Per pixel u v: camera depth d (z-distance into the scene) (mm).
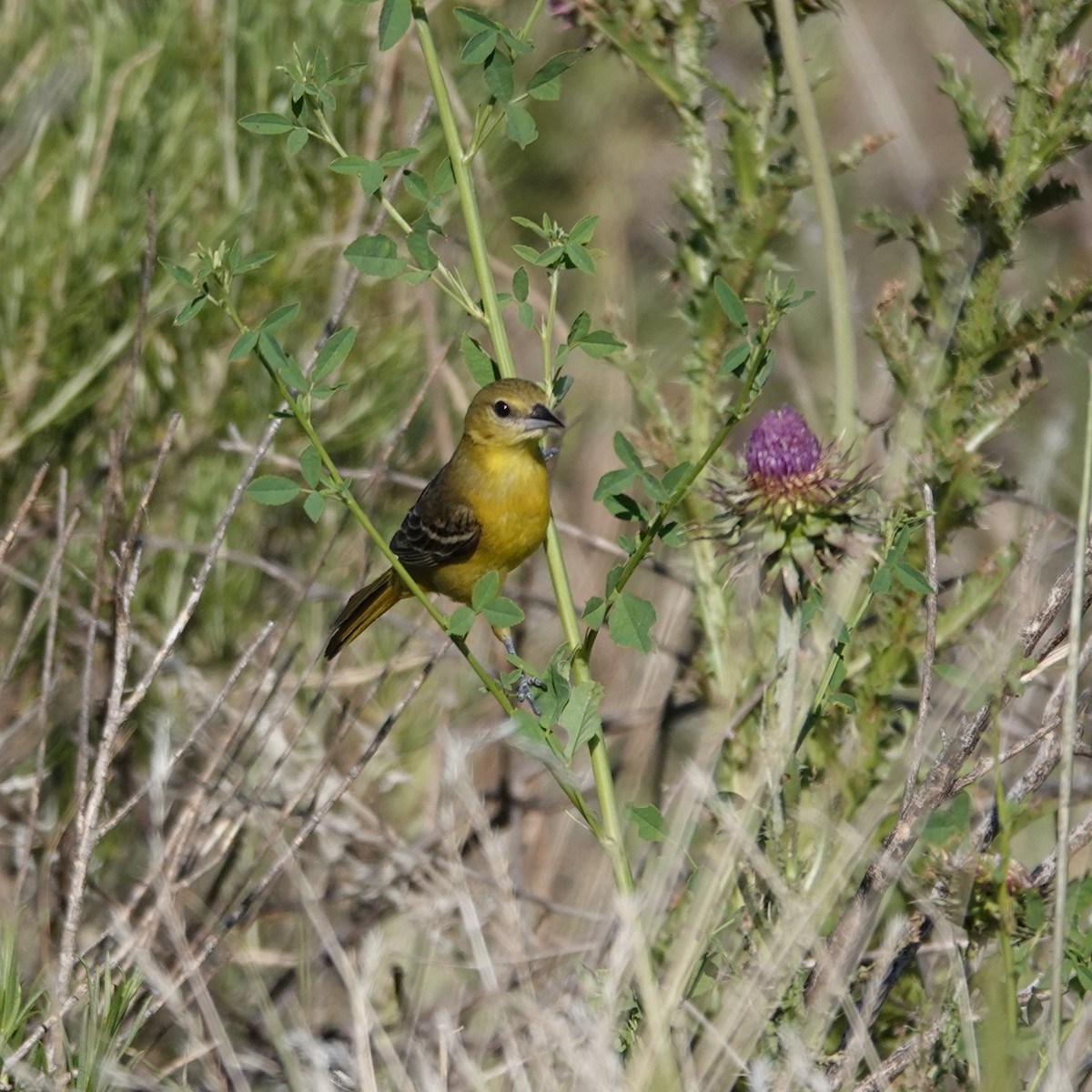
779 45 10172
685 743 12719
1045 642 8938
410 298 14055
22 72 13078
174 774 12141
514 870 11609
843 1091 7496
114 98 12406
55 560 10016
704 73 10250
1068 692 7090
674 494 7484
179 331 12969
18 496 12633
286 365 7586
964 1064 7758
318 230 13555
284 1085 10047
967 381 9609
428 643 13688
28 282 12312
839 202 17594
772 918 7742
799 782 8172
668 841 7750
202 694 12289
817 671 8047
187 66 13445
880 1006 8242
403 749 12898
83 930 10633
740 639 9992
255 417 13312
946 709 8297
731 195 10562
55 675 12211
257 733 12320
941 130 18109
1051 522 9250
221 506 13109
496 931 10102
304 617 13578
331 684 13086
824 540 7727
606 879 10211
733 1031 7266
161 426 13094
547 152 18484
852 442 8633
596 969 8469
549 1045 7445
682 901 9242
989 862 7555
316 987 10672
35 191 12641
